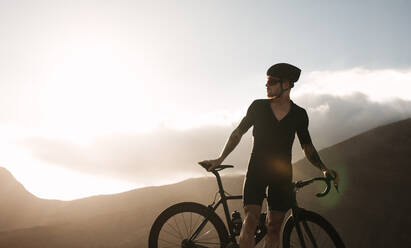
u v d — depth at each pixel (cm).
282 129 267
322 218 266
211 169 285
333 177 272
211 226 328
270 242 270
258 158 266
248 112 278
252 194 262
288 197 270
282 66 270
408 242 520
